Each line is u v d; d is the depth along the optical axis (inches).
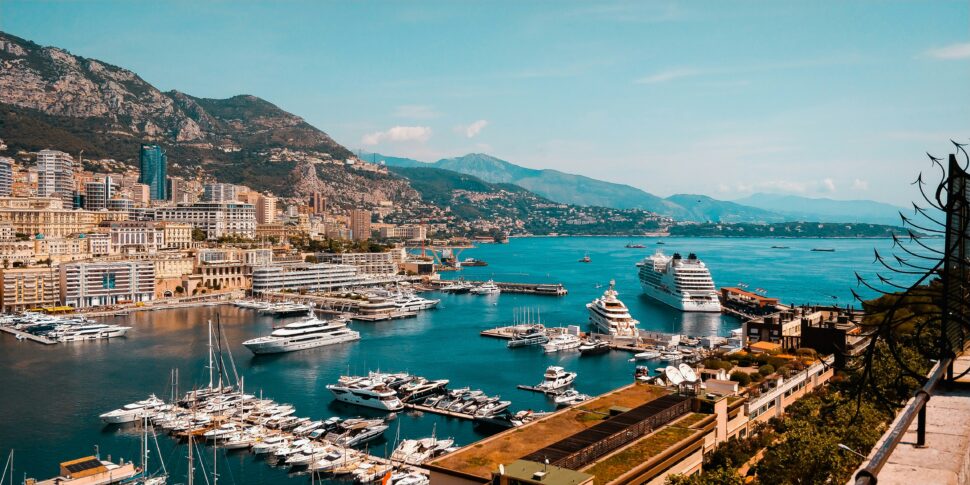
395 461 6279.5
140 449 6673.2
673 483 3272.6
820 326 7726.4
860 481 743.1
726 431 4451.3
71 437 7042.3
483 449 3622.0
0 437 7042.3
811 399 4960.6
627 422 3929.6
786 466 3528.5
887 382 4065.0
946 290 1163.3
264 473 6092.5
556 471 3097.9
